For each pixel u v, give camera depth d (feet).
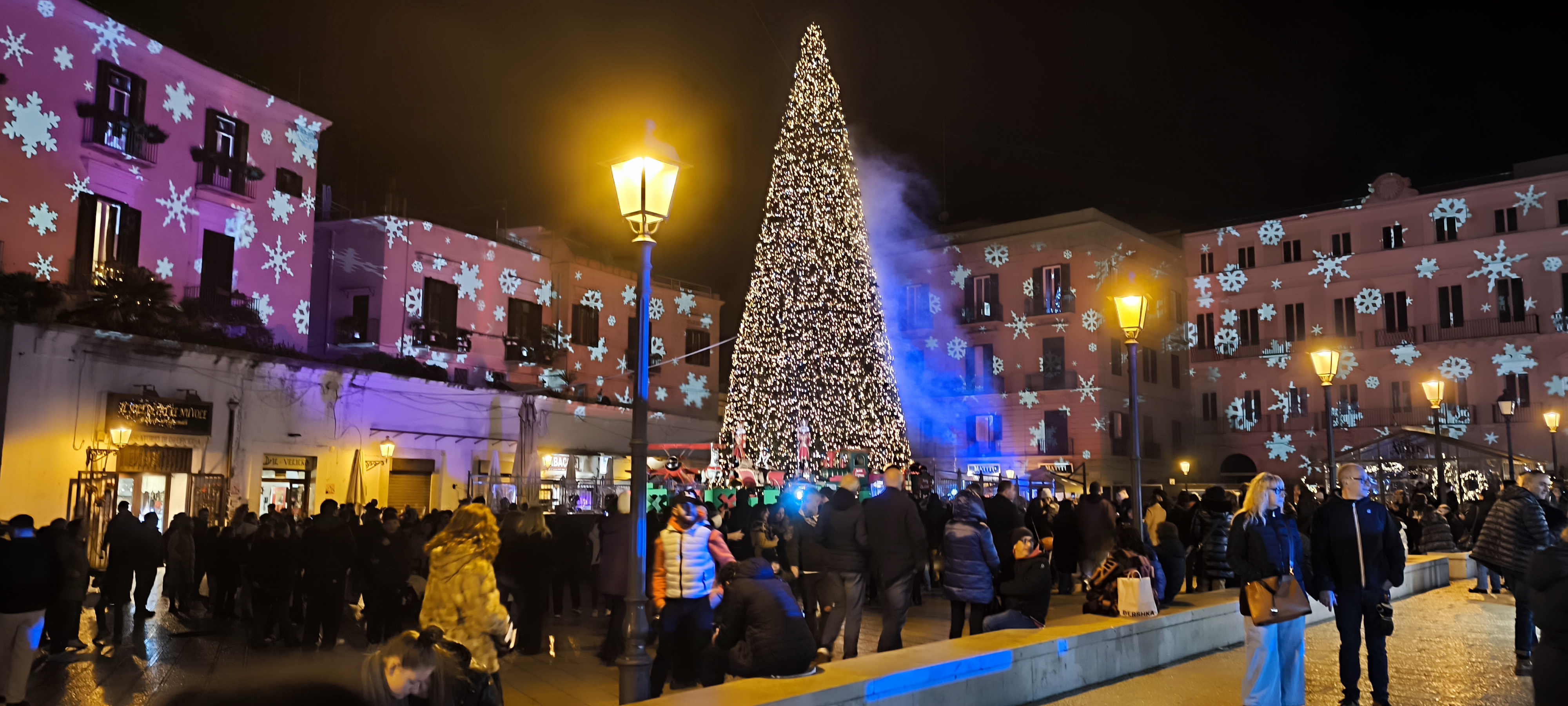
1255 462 137.39
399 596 37.32
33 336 54.80
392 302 88.84
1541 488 30.22
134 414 58.85
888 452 97.04
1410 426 125.49
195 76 73.77
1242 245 143.13
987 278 144.77
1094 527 44.50
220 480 63.41
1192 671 29.81
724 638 21.80
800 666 21.27
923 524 30.68
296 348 81.61
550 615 45.21
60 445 55.42
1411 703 25.36
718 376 128.77
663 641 26.14
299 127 83.46
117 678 31.12
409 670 13.14
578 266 109.60
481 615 17.53
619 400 113.39
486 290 98.68
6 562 25.95
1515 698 25.86
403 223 90.48
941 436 145.28
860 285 90.58
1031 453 136.26
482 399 85.97
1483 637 36.24
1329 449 50.72
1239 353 139.85
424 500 79.82
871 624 42.32
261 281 79.00
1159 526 42.06
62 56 64.28
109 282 61.82
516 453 86.43
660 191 24.45
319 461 71.10
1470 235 125.18
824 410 88.94
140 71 69.67
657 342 119.96
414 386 79.15
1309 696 26.30
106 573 39.27
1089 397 132.16
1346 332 132.57
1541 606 16.92
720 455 97.25
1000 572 33.91
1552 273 119.14
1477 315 123.03
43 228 62.75
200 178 73.92
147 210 69.82
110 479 56.65
